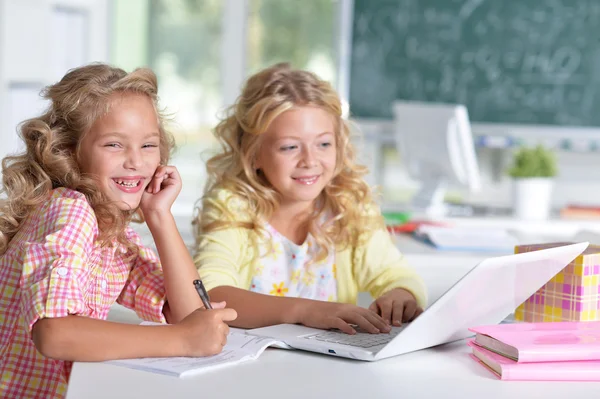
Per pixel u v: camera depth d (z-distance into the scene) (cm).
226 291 157
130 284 148
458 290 115
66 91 133
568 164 491
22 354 129
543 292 143
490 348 119
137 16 489
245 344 124
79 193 129
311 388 103
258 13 497
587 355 112
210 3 498
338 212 185
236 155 185
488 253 237
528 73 480
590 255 138
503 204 484
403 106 379
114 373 107
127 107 132
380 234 188
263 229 182
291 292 184
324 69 500
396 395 101
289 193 177
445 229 261
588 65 480
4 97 365
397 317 152
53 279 113
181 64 499
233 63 492
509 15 478
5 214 131
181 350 116
